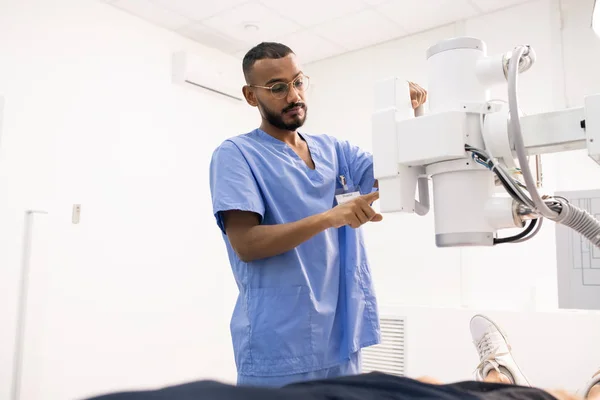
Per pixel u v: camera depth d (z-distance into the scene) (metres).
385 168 1.00
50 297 2.72
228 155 1.38
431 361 2.95
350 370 1.43
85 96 2.95
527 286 2.90
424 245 3.34
